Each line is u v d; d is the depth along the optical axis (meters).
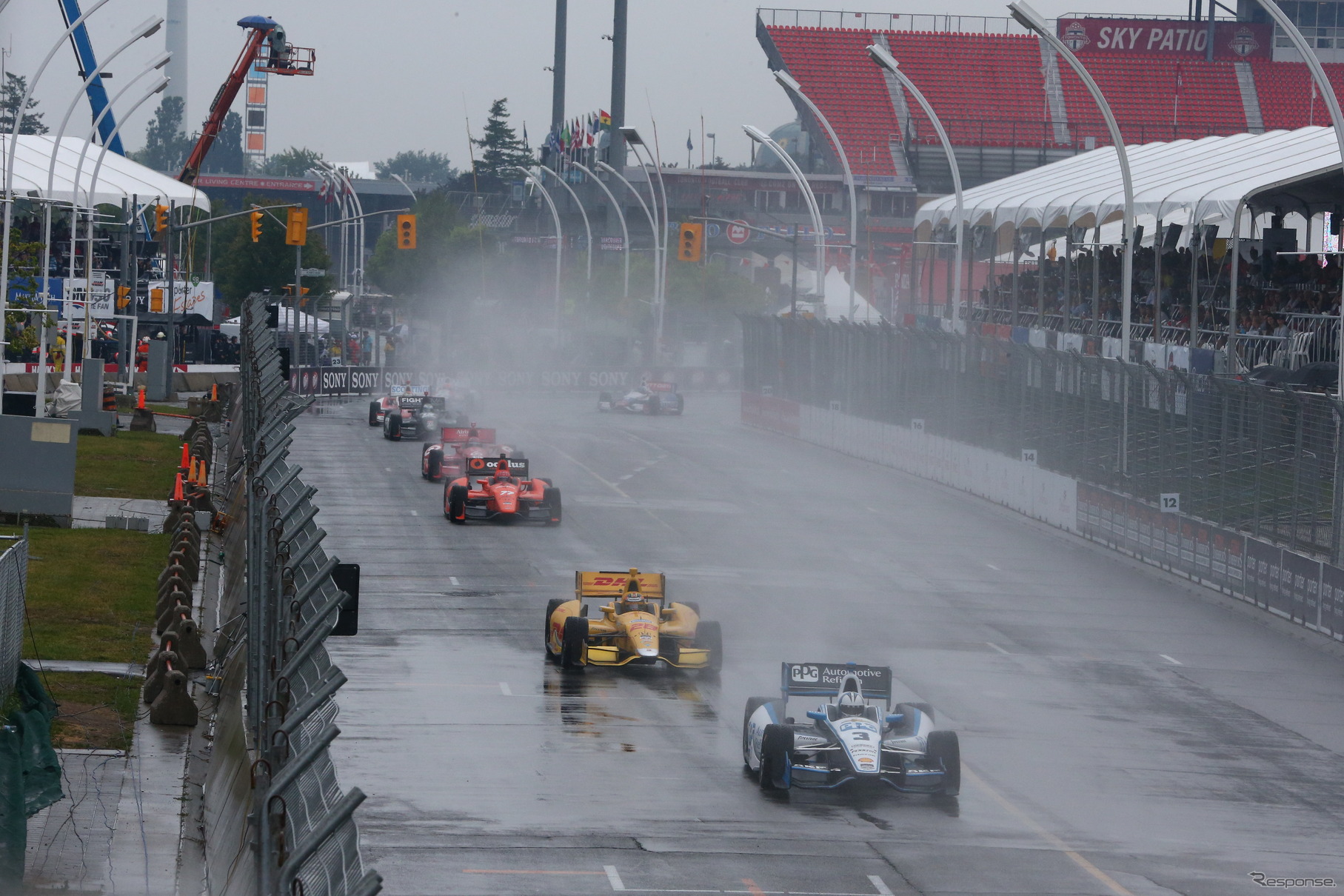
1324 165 168.50
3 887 43.97
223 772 55.03
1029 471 158.75
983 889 50.22
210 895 44.25
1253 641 100.56
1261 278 190.62
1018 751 70.06
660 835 55.03
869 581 117.88
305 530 63.91
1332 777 68.06
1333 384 155.50
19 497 119.81
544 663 85.50
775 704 63.91
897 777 60.34
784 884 49.91
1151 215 189.38
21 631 66.88
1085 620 105.62
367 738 67.94
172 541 104.81
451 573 114.00
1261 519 117.56
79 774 58.38
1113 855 54.75
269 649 48.34
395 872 49.94
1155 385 141.62
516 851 52.72
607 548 128.75
